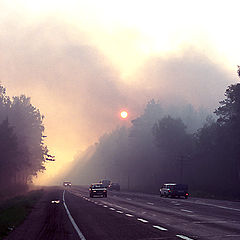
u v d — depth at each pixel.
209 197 53.91
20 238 14.08
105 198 47.25
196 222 18.19
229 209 26.95
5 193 63.56
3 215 23.06
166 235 13.82
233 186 77.50
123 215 23.02
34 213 25.88
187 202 37.12
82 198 47.25
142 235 13.98
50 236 14.43
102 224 18.16
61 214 24.34
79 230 16.02
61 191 76.62
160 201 39.47
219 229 15.38
